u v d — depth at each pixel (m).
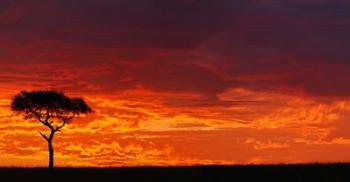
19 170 97.94
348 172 88.00
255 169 92.06
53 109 107.31
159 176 88.25
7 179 85.38
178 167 98.69
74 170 96.69
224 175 88.25
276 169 91.56
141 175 89.38
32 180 84.50
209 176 87.94
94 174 91.00
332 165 93.25
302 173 88.00
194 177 87.00
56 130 107.44
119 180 84.56
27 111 107.50
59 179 85.38
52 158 105.50
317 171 89.06
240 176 87.50
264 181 83.56
